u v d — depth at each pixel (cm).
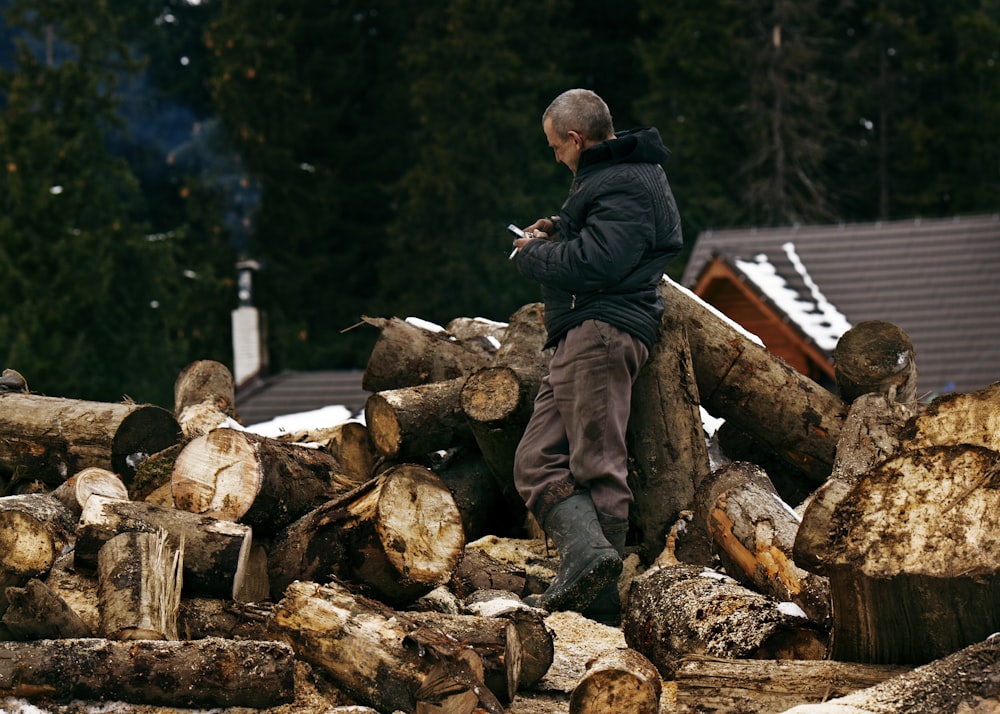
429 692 477
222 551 548
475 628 510
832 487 498
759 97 4234
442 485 552
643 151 616
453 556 546
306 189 4388
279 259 4291
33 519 564
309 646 512
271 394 2247
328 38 4569
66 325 3444
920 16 4525
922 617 450
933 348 2053
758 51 4256
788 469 761
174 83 5059
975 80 4400
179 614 538
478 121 4212
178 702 489
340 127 4606
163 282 3931
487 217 4091
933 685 430
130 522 550
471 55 4231
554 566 682
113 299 3775
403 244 4128
